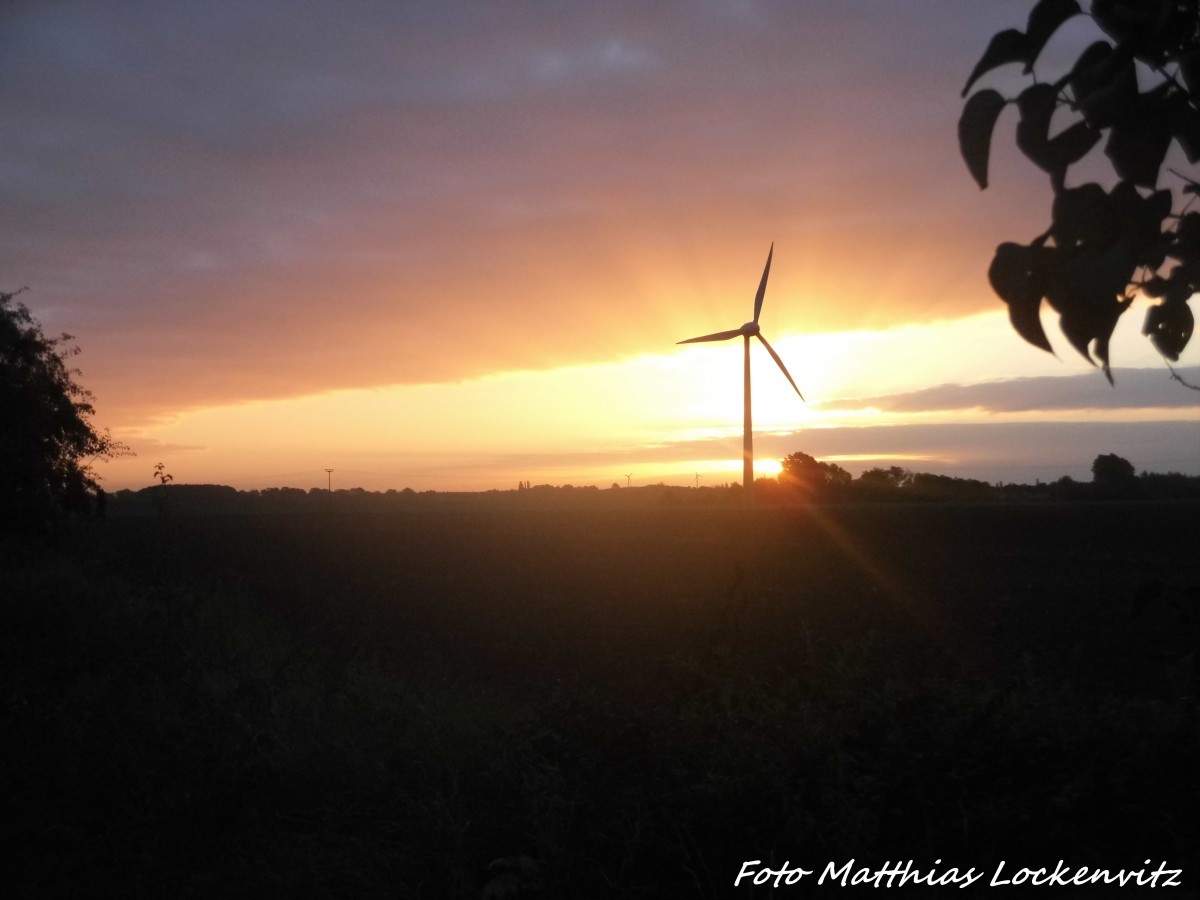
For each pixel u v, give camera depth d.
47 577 19.44
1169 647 13.98
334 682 10.27
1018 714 6.72
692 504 75.81
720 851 5.73
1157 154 1.60
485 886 5.69
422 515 70.75
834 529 44.44
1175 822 5.14
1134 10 1.58
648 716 8.26
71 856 6.73
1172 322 1.73
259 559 33.44
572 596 21.69
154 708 9.12
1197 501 56.03
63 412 28.77
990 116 1.67
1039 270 1.60
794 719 7.14
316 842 6.65
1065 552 33.69
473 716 9.13
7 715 9.68
